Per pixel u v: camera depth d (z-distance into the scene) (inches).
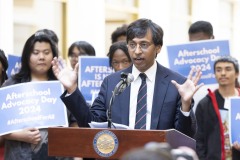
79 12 587.8
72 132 211.6
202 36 431.8
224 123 372.2
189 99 222.7
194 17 852.6
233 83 378.3
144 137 201.5
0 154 304.5
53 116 280.8
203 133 374.6
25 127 278.1
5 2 482.9
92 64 386.9
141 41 237.1
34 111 279.6
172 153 119.8
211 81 398.9
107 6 648.4
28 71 299.3
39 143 282.0
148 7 724.7
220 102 375.2
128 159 115.5
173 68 405.7
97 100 246.8
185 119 224.4
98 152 207.9
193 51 402.3
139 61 238.2
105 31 643.5
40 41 295.3
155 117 235.1
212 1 864.3
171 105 235.8
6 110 278.1
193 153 129.8
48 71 300.2
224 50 399.2
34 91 280.5
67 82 233.8
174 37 794.8
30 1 529.0
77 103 233.5
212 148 370.9
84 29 589.3
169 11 756.0
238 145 331.6
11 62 364.2
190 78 226.2
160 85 239.6
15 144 282.2
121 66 364.2
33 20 533.6
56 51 300.5
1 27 480.4
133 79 224.7
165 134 198.5
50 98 281.4
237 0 1008.9
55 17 565.9
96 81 386.3
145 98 238.1
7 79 315.3
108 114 221.8
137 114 236.7
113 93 223.0
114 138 205.6
